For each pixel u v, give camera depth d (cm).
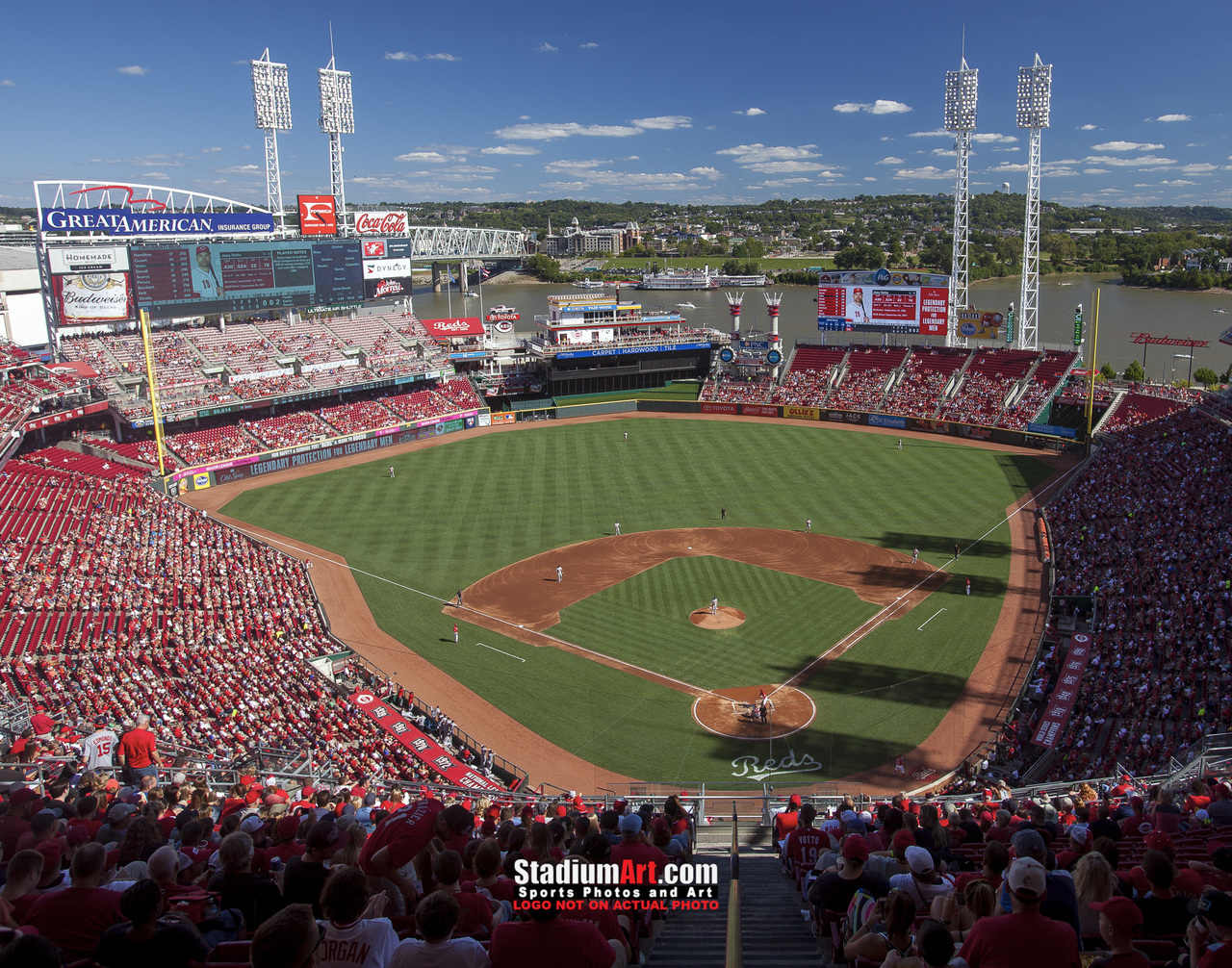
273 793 2389
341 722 4206
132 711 3925
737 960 833
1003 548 6644
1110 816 2005
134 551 6203
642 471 9044
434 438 10606
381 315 12156
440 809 1275
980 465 8900
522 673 4997
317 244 11050
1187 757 3238
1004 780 3644
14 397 7938
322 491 8544
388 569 6575
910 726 4350
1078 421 9612
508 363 12419
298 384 10206
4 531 6172
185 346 10025
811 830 1931
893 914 901
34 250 11125
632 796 3419
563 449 9950
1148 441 8344
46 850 1179
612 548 6906
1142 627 4728
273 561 6444
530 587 6194
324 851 1119
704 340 12538
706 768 4050
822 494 8144
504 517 7694
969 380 10700
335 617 5762
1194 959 880
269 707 4241
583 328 12119
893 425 10612
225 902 1105
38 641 4709
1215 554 5325
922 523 7256
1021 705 4431
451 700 4716
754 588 6059
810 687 4747
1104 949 1061
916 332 11438
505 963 833
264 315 12581
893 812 1708
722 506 7844
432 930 802
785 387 11656
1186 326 16400
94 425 9206
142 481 7888
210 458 8856
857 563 6456
